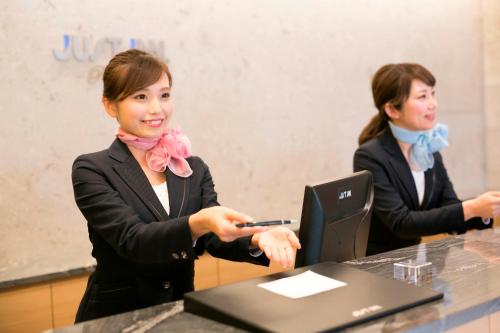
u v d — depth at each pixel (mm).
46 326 3000
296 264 1769
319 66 4008
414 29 4520
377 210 2809
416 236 2732
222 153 3602
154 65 1969
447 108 4781
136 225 1785
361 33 4211
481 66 4980
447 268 1816
